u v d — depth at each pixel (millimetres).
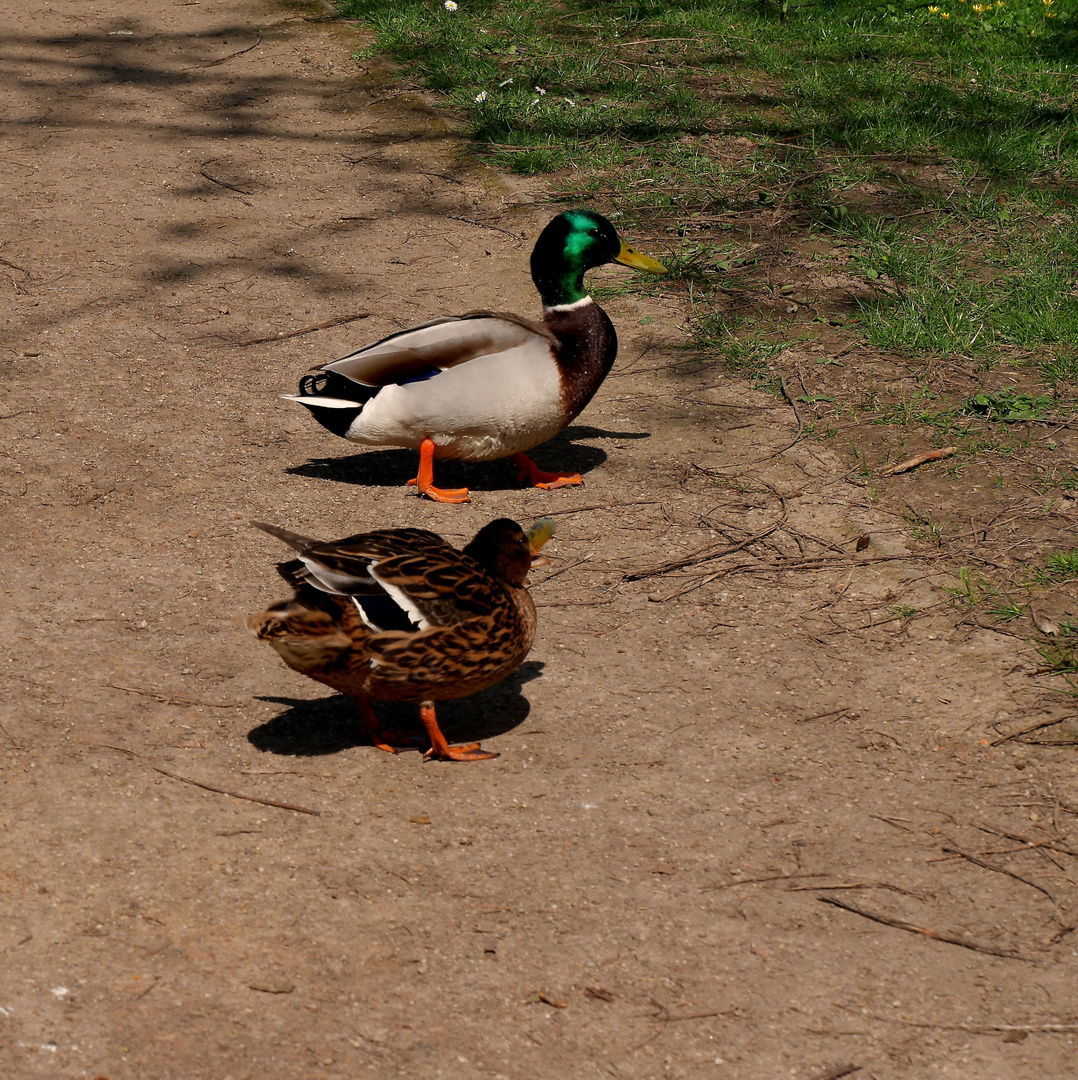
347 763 3475
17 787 3420
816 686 3588
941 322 4320
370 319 4379
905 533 3832
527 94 5277
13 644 3611
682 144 5062
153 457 3990
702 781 3463
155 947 3270
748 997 3248
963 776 3467
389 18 5941
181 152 5047
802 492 3932
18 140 5082
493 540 3473
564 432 4109
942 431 4055
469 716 3549
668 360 4297
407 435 3910
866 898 3336
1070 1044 3213
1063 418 4066
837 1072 3191
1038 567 3750
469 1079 3180
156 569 3754
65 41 5887
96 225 4691
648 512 3904
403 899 3326
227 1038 3199
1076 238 4609
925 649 3637
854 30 5984
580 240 3914
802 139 5102
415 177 4949
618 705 3562
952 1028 3225
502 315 3936
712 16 6121
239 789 3434
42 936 3273
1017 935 3303
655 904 3328
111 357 4242
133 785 3430
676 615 3701
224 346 4293
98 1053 3186
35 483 3912
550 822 3410
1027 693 3562
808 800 3441
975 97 5316
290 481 3965
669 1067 3193
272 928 3293
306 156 5043
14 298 4410
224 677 3584
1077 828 3404
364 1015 3223
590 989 3250
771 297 4473
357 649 3393
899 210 4766
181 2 6434
